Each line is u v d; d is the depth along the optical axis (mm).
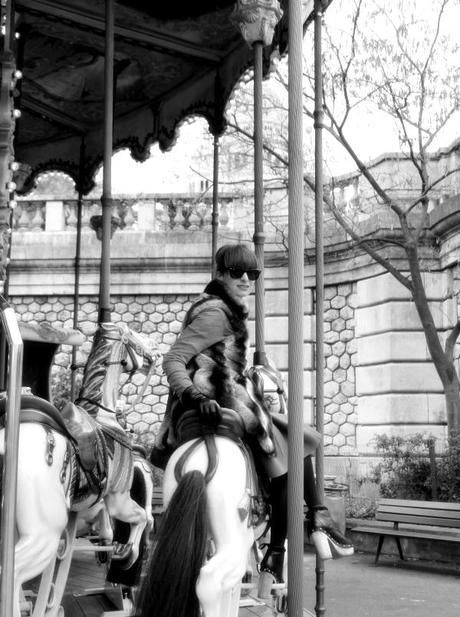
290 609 3867
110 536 8586
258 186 7289
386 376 16906
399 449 14227
